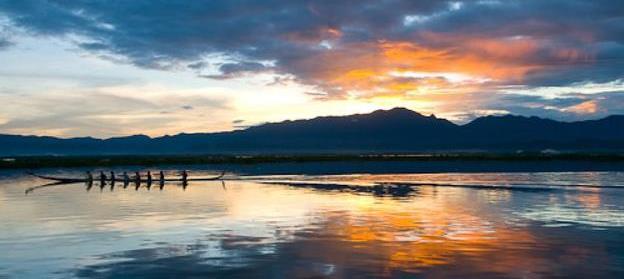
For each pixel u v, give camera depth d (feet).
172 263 62.95
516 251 68.54
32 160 396.98
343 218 97.76
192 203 124.77
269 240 76.33
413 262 62.80
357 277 56.70
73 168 342.44
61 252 69.10
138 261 64.08
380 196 140.15
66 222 94.32
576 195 141.69
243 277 57.00
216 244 73.61
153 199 135.44
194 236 79.77
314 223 91.86
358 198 134.72
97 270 60.23
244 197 138.92
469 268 60.13
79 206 119.96
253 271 59.26
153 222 93.76
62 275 58.54
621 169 278.87
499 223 91.61
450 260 63.72
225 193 152.35
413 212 106.11
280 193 150.82
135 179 200.13
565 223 91.45
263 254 67.26
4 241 76.74
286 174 253.65
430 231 83.20
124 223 92.79
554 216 100.12
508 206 116.47
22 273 59.47
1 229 86.89
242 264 62.28
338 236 79.20
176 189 170.19
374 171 274.77
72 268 61.26
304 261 63.46
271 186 179.52
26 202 129.90
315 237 78.43
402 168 305.94
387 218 97.66
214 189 168.55
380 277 56.70
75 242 75.61
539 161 386.52
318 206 116.88
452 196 139.85
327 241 75.31
